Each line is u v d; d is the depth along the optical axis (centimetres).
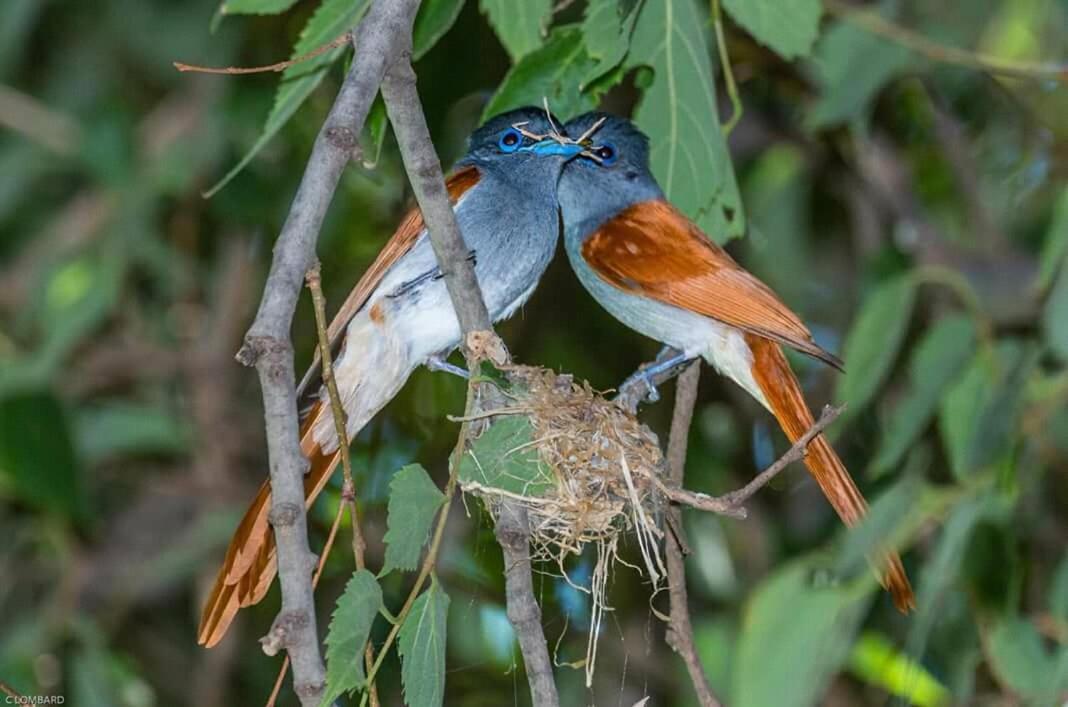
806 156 1421
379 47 738
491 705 1305
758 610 984
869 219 1412
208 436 1387
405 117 766
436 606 718
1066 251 999
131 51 1470
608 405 943
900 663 1213
